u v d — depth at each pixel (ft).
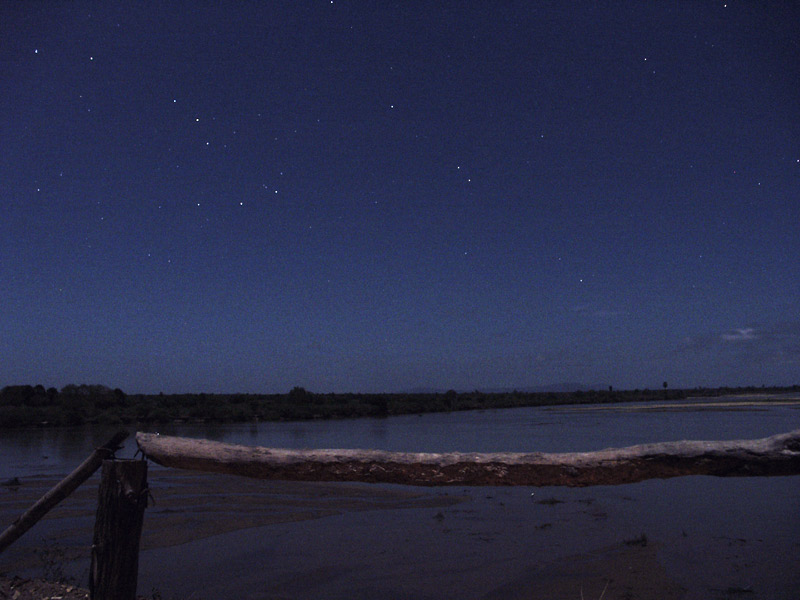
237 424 132.46
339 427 119.55
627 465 9.01
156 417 140.15
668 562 24.02
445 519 33.63
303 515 34.71
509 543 27.76
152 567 24.31
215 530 30.96
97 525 9.57
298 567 24.04
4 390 164.25
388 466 9.59
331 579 22.31
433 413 199.82
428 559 25.17
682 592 20.25
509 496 41.04
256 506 37.55
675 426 104.22
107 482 9.57
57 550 25.63
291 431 106.93
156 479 48.85
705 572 22.54
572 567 23.67
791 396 328.90
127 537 9.50
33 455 67.10
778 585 20.68
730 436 80.79
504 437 87.61
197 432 104.58
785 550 25.27
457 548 26.89
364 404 193.98
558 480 9.20
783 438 8.55
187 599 19.99
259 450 9.99
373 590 21.04
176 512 35.60
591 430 98.73
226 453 9.88
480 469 9.38
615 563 24.08
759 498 38.32
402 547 27.22
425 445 75.72
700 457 8.75
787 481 44.78
